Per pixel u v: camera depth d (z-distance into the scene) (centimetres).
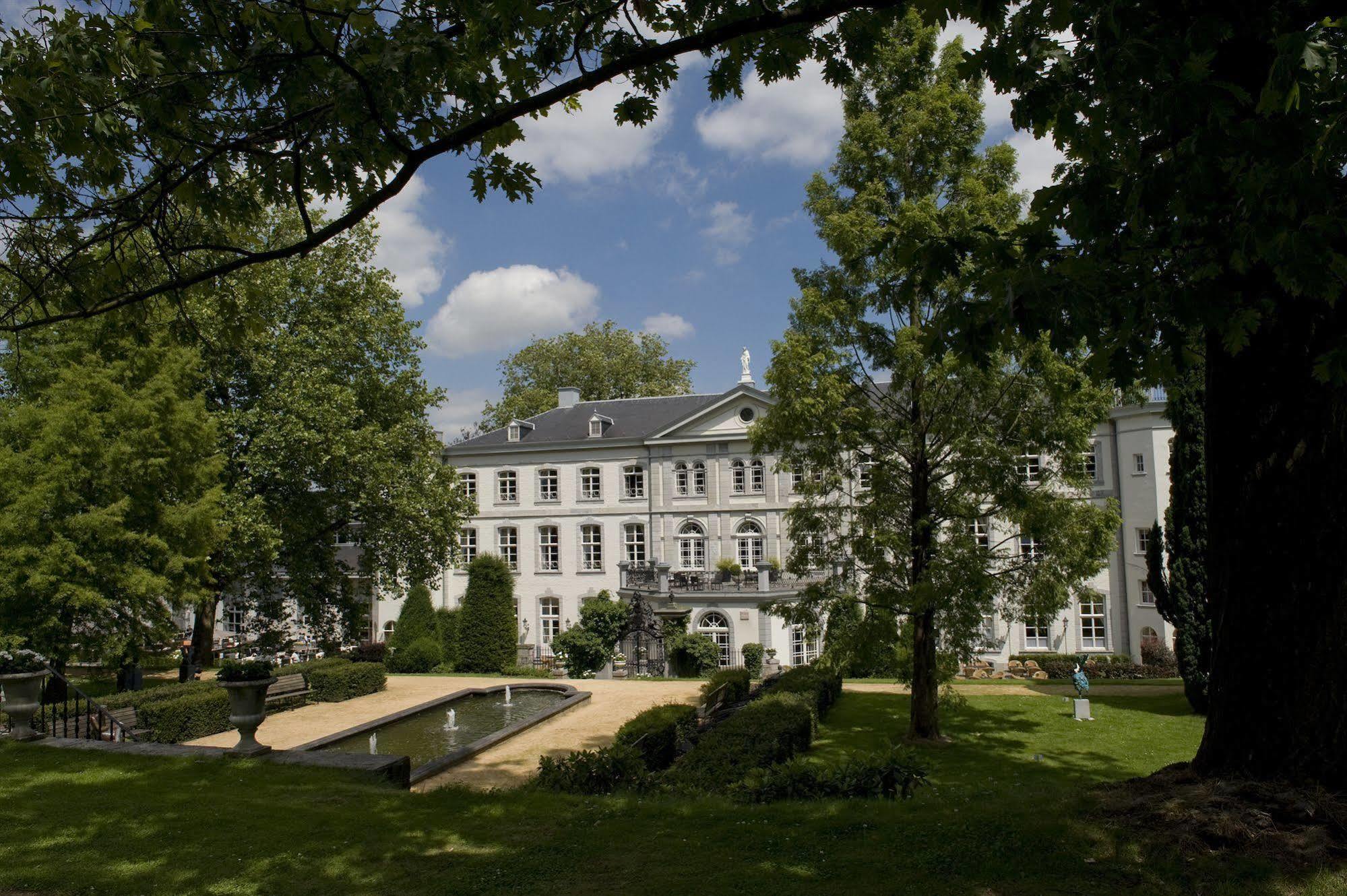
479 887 614
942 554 1568
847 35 631
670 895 579
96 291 741
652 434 3919
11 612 1560
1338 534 623
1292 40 418
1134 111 529
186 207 814
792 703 1606
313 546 2797
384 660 3434
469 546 4178
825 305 1620
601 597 3447
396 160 657
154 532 1761
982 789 911
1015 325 552
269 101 627
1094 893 542
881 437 1691
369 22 529
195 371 1917
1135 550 3117
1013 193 1499
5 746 1127
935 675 1680
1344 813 582
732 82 647
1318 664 627
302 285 2683
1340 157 527
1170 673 2819
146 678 2758
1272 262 491
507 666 3259
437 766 1366
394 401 2922
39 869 670
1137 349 611
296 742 1698
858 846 657
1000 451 1508
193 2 568
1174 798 654
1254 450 654
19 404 1820
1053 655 3052
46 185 646
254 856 695
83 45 539
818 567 1742
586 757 1020
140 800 871
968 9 490
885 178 1655
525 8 520
